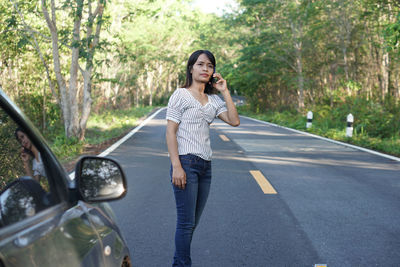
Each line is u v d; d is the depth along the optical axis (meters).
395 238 4.48
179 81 76.75
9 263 1.13
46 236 1.39
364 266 3.74
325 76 35.25
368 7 19.95
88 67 13.52
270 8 28.97
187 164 3.25
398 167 9.08
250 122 26.70
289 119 25.31
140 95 61.94
